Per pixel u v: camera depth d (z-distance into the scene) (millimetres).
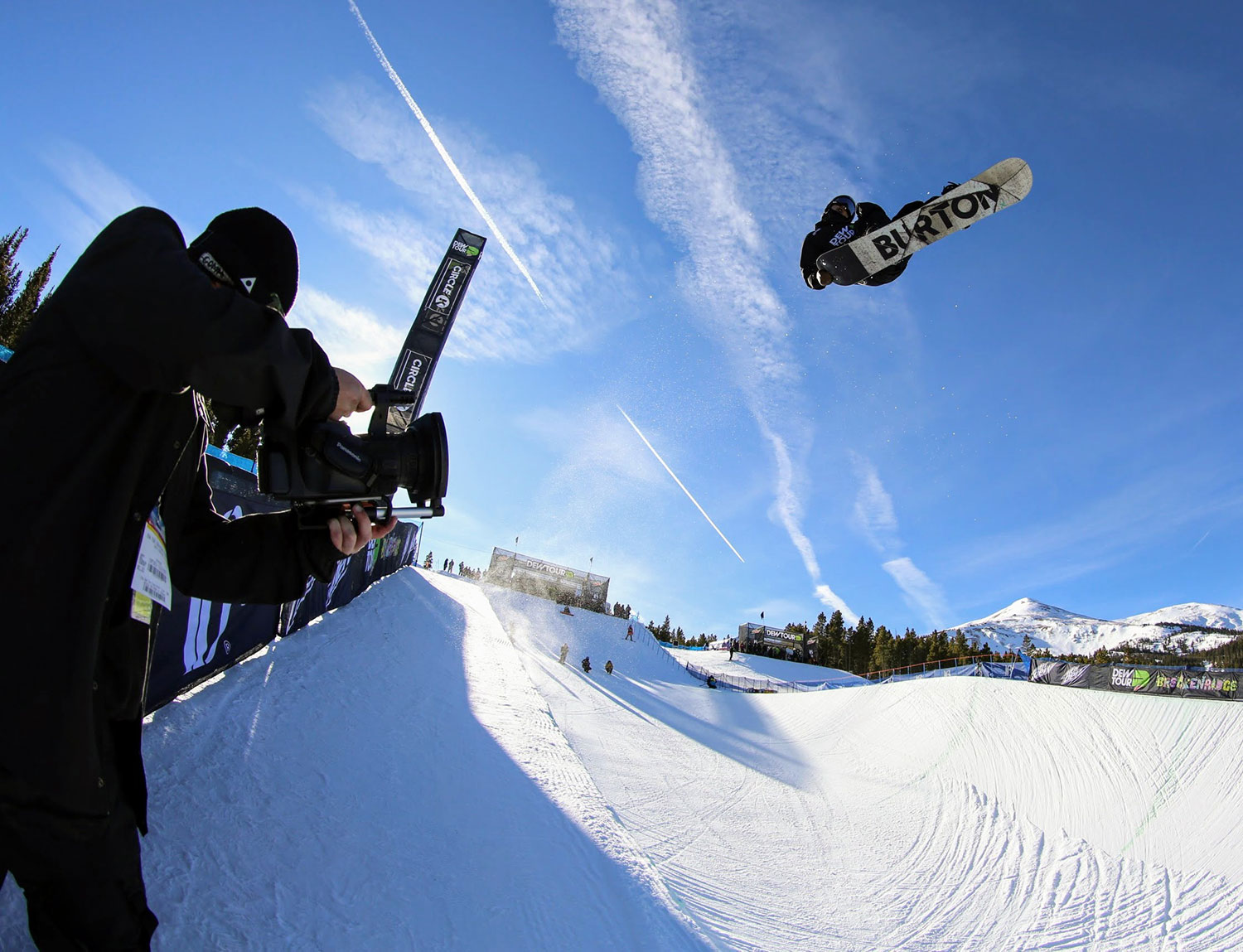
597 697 22469
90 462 972
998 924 10266
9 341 19062
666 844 9961
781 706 29391
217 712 3564
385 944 2199
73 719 934
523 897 3115
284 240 1283
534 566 60906
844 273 4965
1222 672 15539
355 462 1169
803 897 9461
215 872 2143
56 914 1094
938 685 22938
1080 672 19078
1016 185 4633
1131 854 12562
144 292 940
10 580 893
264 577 1416
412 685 6238
